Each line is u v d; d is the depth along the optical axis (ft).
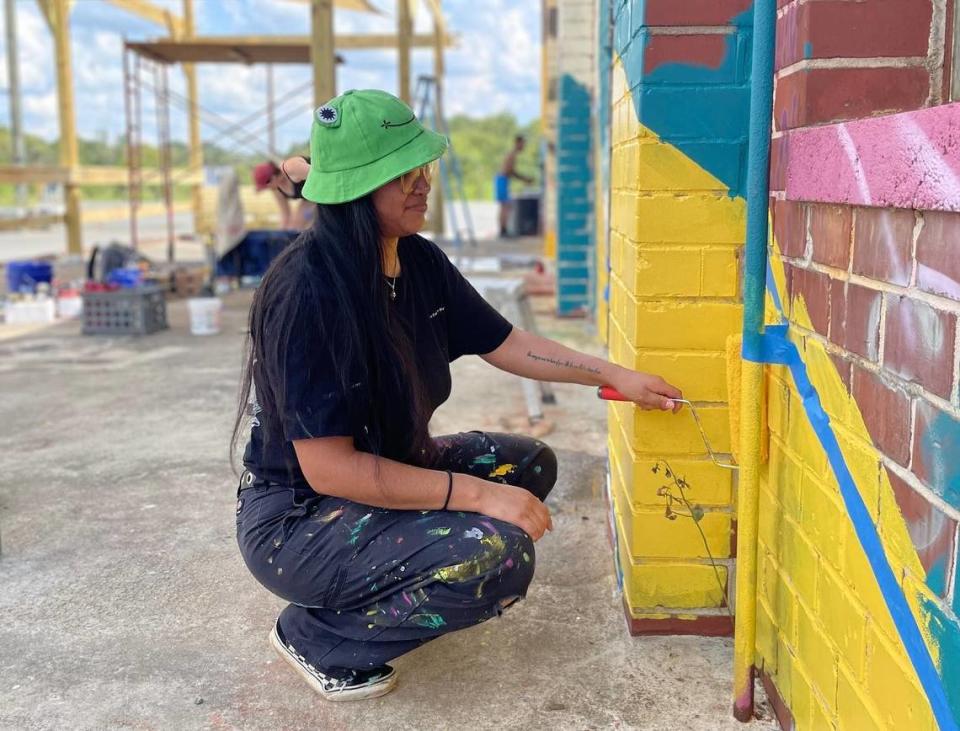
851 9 5.35
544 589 8.34
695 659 7.09
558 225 22.66
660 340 6.87
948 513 3.83
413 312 6.50
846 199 4.74
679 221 6.68
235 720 6.38
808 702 5.64
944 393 3.85
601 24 18.74
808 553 5.63
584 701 6.56
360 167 5.60
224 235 27.99
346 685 6.56
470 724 6.30
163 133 35.58
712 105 6.48
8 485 11.15
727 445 7.00
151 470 11.68
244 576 8.65
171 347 20.18
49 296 25.53
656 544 7.25
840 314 5.04
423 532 6.06
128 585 8.47
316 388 5.68
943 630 3.88
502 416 14.11
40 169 35.86
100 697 6.67
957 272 3.72
